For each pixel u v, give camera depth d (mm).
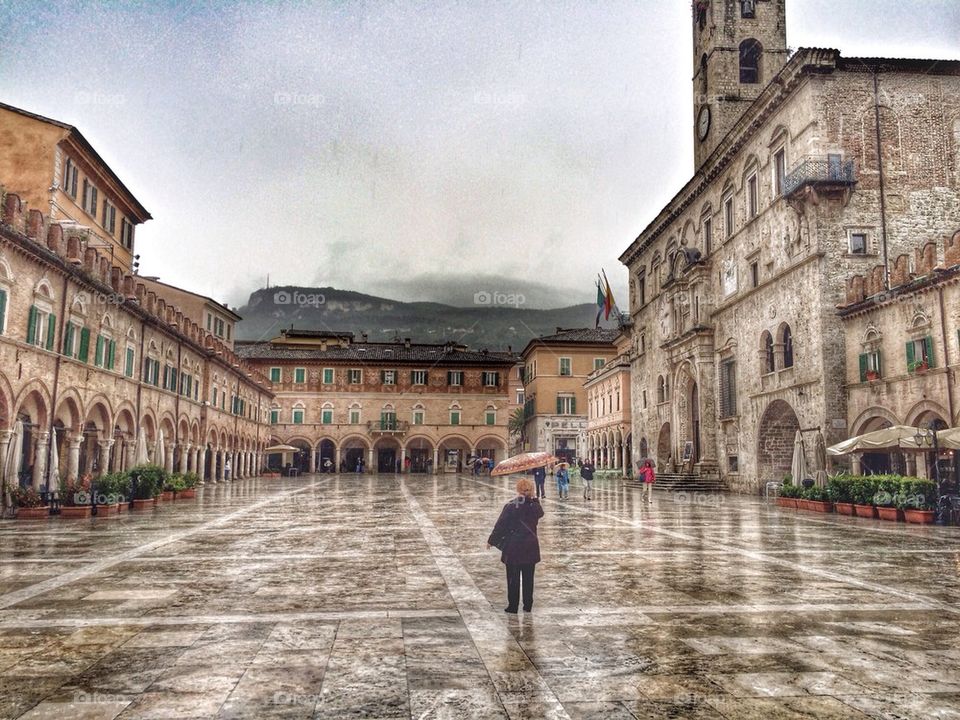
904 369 28062
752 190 40750
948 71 33875
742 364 41281
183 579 12047
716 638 8242
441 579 12078
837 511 26891
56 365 27094
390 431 89875
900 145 33531
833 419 31719
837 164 32906
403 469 89688
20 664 7180
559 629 8664
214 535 18828
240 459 66688
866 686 6531
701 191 48250
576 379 93062
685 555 15156
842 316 31953
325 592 10930
